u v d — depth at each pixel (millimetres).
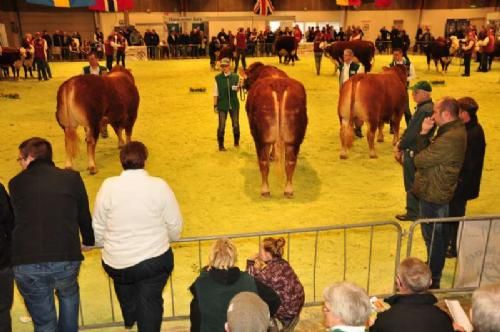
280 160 5965
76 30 29188
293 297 3111
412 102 12539
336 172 7250
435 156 3867
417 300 2324
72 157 7055
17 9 28031
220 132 8258
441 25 30047
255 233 3646
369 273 4059
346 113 7441
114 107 7348
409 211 5551
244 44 19625
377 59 23859
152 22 29766
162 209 3094
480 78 16922
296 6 31000
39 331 3086
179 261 4754
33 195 2912
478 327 2018
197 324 2678
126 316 3613
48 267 2896
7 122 10578
